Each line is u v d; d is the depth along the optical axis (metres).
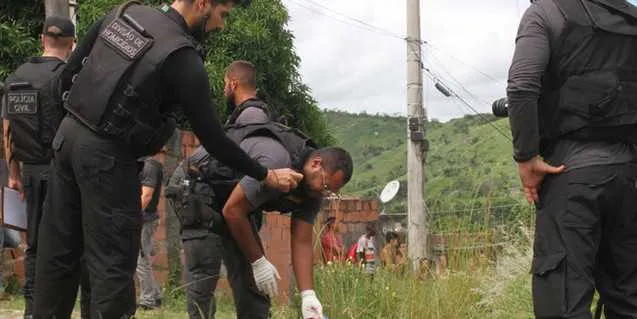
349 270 6.38
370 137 79.81
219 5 3.67
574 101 3.67
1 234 7.58
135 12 3.62
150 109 3.53
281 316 5.42
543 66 3.69
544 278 3.69
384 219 17.06
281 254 10.37
